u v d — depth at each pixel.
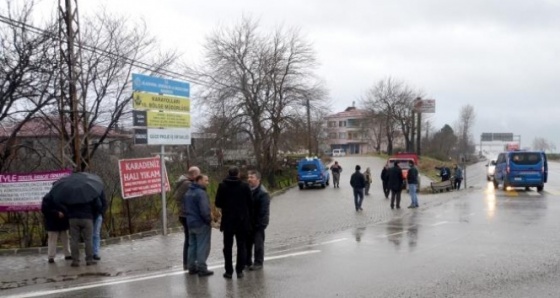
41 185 12.05
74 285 8.13
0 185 12.03
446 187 29.98
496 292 7.30
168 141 14.55
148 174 13.95
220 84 36.34
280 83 38.84
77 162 13.03
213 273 8.76
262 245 9.19
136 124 13.61
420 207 20.14
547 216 16.27
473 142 97.00
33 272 9.12
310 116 41.75
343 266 9.27
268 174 36.94
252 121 37.75
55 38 14.16
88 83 18.56
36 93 16.41
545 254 10.02
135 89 13.57
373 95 85.62
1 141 17.69
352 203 22.98
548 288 7.48
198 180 8.66
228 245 8.38
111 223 15.14
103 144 21.70
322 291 7.49
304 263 9.61
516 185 27.64
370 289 7.56
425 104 68.25
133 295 7.42
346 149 124.62
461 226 14.30
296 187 36.16
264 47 39.50
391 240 12.23
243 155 39.19
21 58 15.53
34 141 18.92
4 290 7.89
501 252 10.28
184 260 9.22
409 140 83.94
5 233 15.01
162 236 13.34
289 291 7.52
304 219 17.38
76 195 9.51
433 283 7.85
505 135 93.12
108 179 16.48
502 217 16.12
